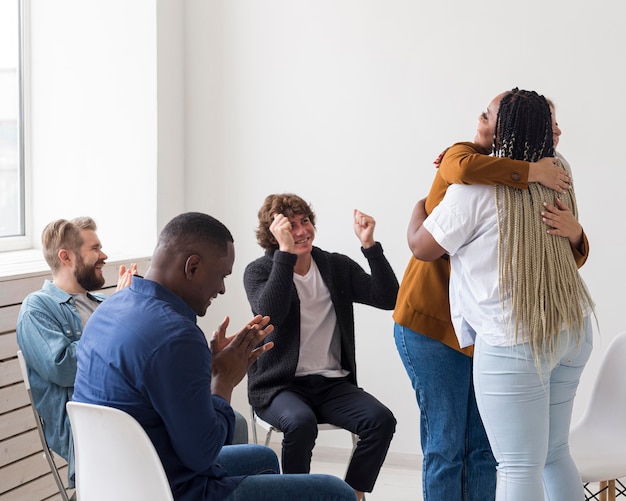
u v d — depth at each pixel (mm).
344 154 3850
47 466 3180
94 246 2811
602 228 3529
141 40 3863
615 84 3477
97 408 1737
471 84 3652
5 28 3955
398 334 2596
